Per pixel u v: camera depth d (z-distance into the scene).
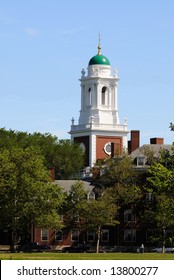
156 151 188.38
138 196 173.00
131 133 198.25
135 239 183.38
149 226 172.75
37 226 155.12
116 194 174.00
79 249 175.12
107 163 180.00
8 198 154.00
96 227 171.50
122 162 177.88
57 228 156.62
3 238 190.88
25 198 153.62
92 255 136.12
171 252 171.00
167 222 158.25
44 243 184.75
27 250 171.50
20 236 183.88
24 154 156.50
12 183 152.88
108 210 170.25
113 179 178.12
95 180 189.12
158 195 151.50
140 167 182.12
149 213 168.25
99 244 185.12
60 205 170.88
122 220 184.75
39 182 153.88
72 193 175.62
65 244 184.88
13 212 153.00
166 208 122.00
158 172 117.69
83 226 173.75
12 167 154.88
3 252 153.62
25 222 155.00
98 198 174.12
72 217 175.12
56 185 156.12
